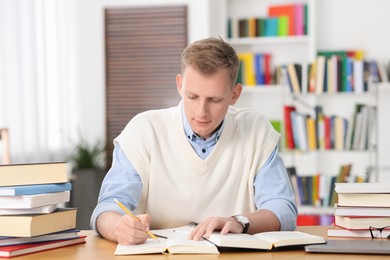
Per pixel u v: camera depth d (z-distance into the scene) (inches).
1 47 205.3
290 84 211.6
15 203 68.2
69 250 69.4
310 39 229.5
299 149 203.2
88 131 259.0
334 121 202.4
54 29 238.4
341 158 233.0
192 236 69.8
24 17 218.2
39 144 223.3
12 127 210.8
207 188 83.7
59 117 241.3
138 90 253.4
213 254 65.7
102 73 257.8
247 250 67.7
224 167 84.0
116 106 255.4
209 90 71.3
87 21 257.4
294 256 65.0
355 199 76.8
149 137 84.2
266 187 83.3
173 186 83.6
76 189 227.6
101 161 253.4
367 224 76.4
